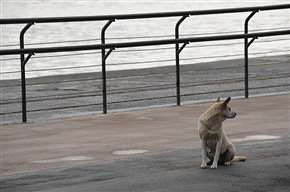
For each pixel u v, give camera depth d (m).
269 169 11.30
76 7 71.38
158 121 16.03
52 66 29.11
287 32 19.20
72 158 12.56
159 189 10.11
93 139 14.20
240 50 33.31
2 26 47.28
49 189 10.27
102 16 16.70
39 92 21.53
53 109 17.05
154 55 32.09
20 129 15.39
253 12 18.72
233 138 13.96
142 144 13.63
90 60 30.88
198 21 50.12
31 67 28.86
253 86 21.86
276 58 28.30
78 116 17.08
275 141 13.62
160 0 79.56
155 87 21.98
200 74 24.69
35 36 40.69
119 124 15.79
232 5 65.25
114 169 11.55
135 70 26.11
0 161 12.39
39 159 12.53
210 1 73.19
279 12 56.59
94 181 10.71
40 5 76.69
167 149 13.13
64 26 47.53
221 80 23.03
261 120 15.80
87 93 21.17
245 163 11.77
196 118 16.30
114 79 23.95
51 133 14.91
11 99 19.16
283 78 23.33
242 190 10.00
